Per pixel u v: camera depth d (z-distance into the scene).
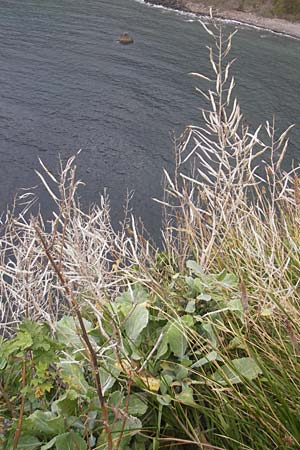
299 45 34.66
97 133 22.12
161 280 2.35
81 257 2.16
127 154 20.44
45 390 1.79
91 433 1.70
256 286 2.12
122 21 36.72
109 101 25.08
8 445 1.67
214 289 2.18
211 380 1.82
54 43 32.00
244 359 1.91
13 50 30.45
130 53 30.86
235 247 2.44
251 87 26.30
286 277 2.29
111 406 1.73
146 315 1.96
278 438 1.71
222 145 2.44
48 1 39.81
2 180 17.86
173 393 1.83
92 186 17.88
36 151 20.38
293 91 26.25
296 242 2.52
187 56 30.56
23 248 2.49
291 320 2.03
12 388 1.86
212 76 27.84
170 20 37.75
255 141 2.53
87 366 1.93
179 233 2.75
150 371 1.89
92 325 2.12
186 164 18.27
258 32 36.56
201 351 1.97
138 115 23.80
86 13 37.94
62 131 22.16
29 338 1.71
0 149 20.23
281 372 1.88
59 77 27.47
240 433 1.82
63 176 2.27
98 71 28.33
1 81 26.38
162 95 25.75
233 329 1.97
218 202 2.40
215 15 39.22
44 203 15.18
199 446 1.74
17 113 23.36
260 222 2.50
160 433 1.84
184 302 2.19
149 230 14.76
